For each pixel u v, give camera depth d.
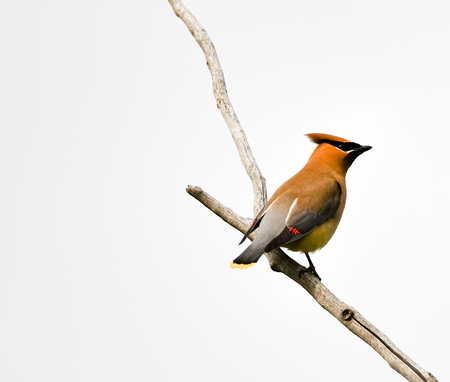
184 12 12.43
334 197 10.62
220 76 12.05
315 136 11.24
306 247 10.51
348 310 9.38
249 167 11.53
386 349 9.05
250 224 10.73
